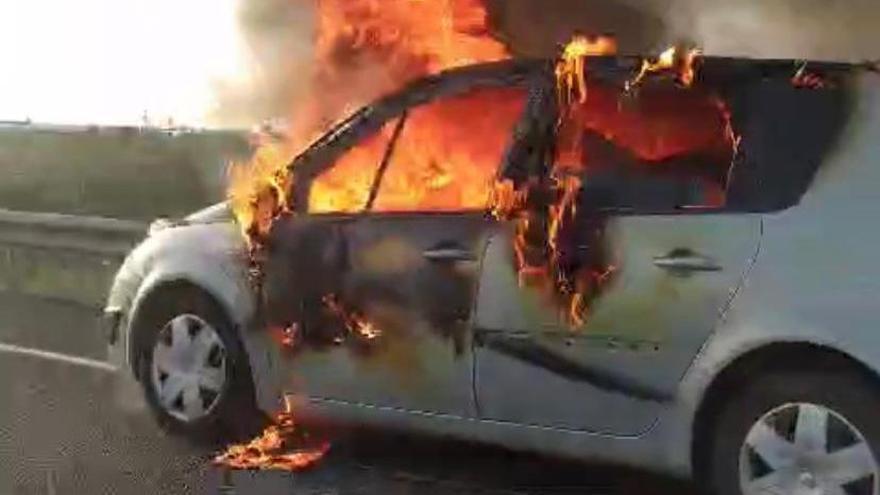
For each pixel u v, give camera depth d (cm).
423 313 478
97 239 918
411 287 480
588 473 513
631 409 438
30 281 988
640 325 433
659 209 438
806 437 413
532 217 455
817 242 410
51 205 1351
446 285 471
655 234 432
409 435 496
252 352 533
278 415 531
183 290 556
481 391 467
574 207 449
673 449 434
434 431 486
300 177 525
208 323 548
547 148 464
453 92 499
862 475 404
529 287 453
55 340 809
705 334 423
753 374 421
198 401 553
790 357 415
